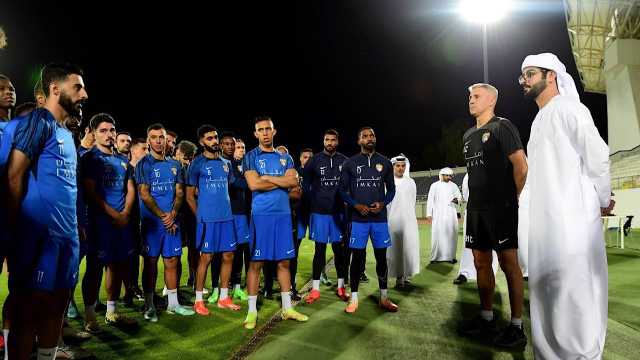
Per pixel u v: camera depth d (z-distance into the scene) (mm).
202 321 4949
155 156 5348
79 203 4383
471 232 4289
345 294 6066
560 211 3068
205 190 5414
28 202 2764
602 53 29391
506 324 4613
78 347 3936
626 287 6188
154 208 5012
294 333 4410
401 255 6574
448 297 5926
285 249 4875
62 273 2883
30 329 2803
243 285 7172
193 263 6715
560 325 3025
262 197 4879
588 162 3045
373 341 4109
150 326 4754
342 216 6176
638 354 3674
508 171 4031
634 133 25516
